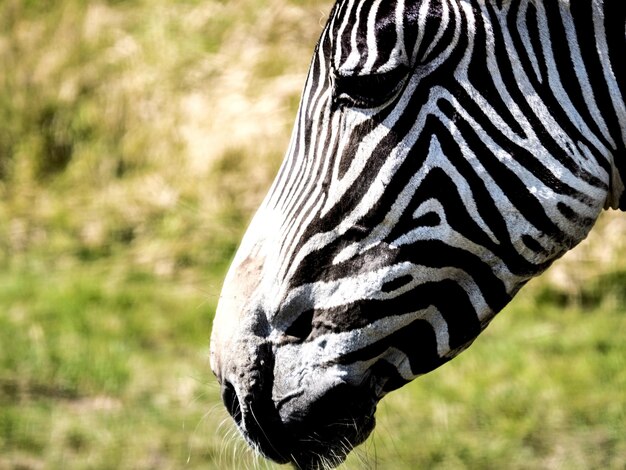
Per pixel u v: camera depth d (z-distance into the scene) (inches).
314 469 320.8
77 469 679.1
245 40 1284.4
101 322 901.8
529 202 291.3
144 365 824.3
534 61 289.7
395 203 293.9
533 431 702.5
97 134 1246.3
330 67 297.6
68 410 756.0
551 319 877.8
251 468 445.1
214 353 319.6
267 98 1206.9
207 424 727.1
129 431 723.4
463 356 806.5
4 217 1150.3
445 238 293.9
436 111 290.2
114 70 1285.7
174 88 1254.9
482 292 300.4
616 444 682.8
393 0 290.7
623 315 880.9
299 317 307.1
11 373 805.2
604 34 288.8
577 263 940.6
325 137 301.3
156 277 1020.5
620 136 294.0
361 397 310.0
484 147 289.7
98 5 1362.0
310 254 303.1
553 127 289.9
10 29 1353.3
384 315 300.5
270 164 1148.5
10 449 703.1
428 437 697.6
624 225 971.9
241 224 1096.2
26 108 1277.1
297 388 309.1
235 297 314.5
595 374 767.7
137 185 1182.3
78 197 1188.5
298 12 1299.2
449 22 288.5
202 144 1187.9
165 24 1321.4
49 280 1013.2
